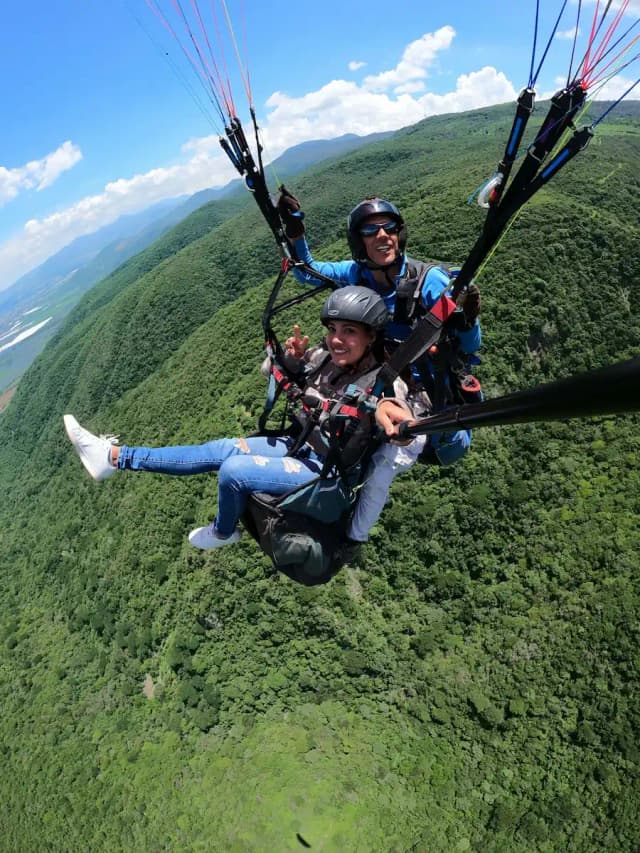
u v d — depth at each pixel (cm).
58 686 4775
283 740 3762
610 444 3881
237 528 332
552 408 127
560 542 3722
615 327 4512
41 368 12825
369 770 3519
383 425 249
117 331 10219
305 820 3381
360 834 3291
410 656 3816
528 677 3447
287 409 317
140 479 5375
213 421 4981
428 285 322
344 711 3806
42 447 10025
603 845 2855
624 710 3114
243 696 3981
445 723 3556
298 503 279
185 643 4262
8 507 9331
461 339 306
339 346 283
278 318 5281
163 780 3838
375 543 4166
